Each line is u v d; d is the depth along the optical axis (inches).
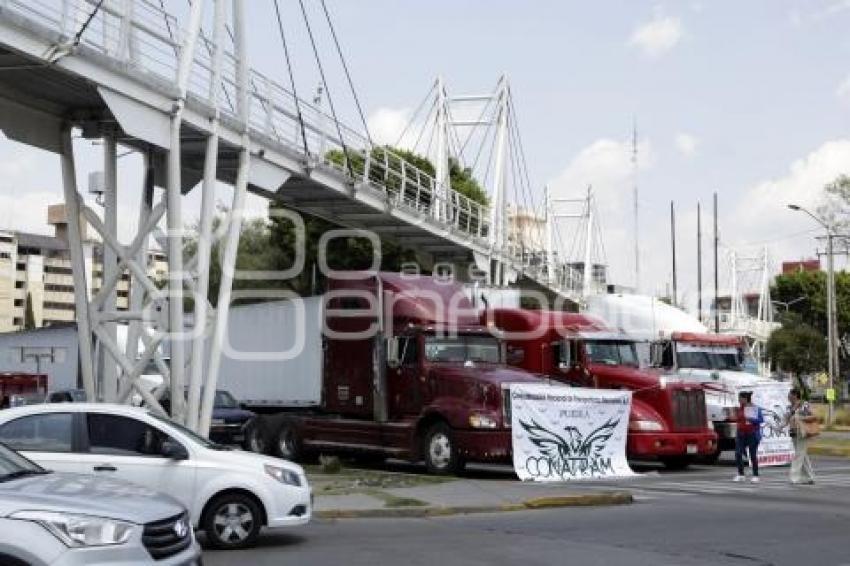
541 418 831.7
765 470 994.1
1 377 1663.4
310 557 451.5
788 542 495.8
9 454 332.2
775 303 4239.7
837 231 2172.7
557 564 434.3
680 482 829.8
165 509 295.3
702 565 432.5
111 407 467.8
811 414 832.3
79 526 268.4
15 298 5383.9
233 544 472.4
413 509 609.3
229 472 471.8
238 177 922.7
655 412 916.6
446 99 2226.9
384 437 881.5
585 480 832.3
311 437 953.5
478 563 436.8
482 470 928.3
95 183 1124.5
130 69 741.3
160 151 904.9
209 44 860.0
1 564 259.1
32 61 684.7
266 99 964.0
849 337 4296.3
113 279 861.8
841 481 851.4
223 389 1160.2
